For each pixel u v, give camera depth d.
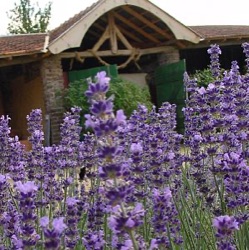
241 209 2.56
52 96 14.45
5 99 18.66
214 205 3.15
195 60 20.36
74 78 15.15
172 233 2.86
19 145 4.17
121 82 14.28
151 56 18.31
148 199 3.16
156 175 2.93
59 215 3.38
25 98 17.02
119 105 13.74
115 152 1.71
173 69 16.03
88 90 1.67
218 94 3.41
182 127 14.91
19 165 3.98
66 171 4.05
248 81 3.98
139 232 3.00
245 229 2.58
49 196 3.58
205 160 3.84
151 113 4.49
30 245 2.02
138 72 18.91
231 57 20.67
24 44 15.21
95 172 3.62
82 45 17.94
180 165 3.78
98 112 1.65
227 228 2.00
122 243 1.99
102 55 15.66
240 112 3.22
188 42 16.80
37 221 2.73
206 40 16.78
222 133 3.24
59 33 15.00
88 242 2.29
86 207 3.35
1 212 2.67
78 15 16.48
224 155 2.89
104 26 16.36
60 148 4.20
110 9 14.23
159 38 16.86
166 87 16.42
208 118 3.35
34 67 15.61
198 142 3.45
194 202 3.40
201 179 3.25
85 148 4.04
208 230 3.14
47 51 13.75
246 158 2.89
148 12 15.15
